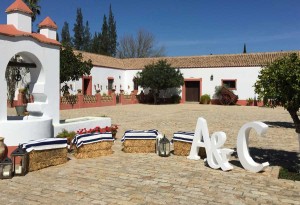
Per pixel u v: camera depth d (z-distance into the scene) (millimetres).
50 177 7113
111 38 65750
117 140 11891
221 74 33969
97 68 33125
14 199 5773
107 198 5863
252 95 32531
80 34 69000
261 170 7691
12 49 8812
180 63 36719
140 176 7262
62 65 22016
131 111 24844
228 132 14188
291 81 7035
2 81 8523
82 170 7707
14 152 7109
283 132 14102
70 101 25859
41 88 10094
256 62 32562
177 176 7277
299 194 6137
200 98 34594
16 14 9289
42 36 10289
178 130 14797
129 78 38344
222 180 6992
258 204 5629
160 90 36531
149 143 9797
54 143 8062
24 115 11109
